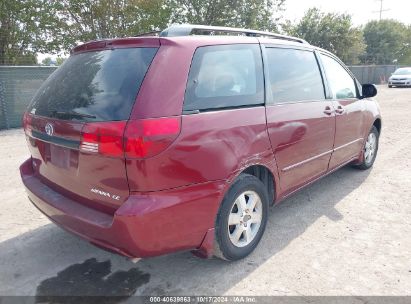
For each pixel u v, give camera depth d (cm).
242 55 295
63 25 1390
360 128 471
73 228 258
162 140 222
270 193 329
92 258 309
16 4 1188
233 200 275
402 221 368
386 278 273
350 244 323
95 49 278
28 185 307
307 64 373
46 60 1416
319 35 3394
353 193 447
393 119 1025
